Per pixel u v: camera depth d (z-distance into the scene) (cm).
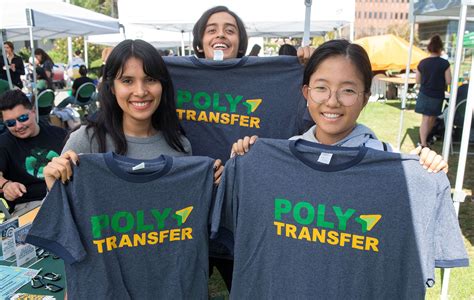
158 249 169
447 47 1602
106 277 162
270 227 160
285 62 215
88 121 191
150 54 176
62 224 157
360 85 155
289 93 217
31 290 186
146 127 193
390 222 148
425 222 146
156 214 167
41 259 216
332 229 154
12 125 293
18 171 302
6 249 210
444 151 292
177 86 223
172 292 170
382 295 151
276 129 221
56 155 312
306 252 157
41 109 672
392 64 1361
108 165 161
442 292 272
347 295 154
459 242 148
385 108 1241
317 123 162
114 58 175
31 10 546
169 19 534
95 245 161
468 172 593
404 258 149
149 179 164
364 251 151
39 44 2591
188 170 168
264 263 163
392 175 148
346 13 491
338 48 154
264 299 164
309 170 155
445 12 497
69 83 1691
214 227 164
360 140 163
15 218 218
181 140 201
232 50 237
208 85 221
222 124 224
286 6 504
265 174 160
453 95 282
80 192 159
